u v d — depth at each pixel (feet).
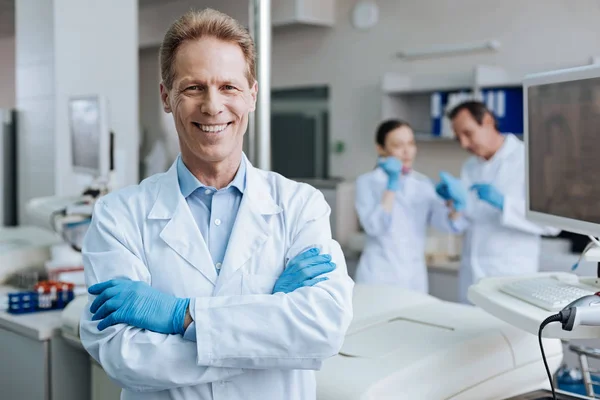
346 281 3.80
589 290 4.59
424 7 16.66
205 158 3.74
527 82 5.17
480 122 10.44
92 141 9.00
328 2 18.48
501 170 10.53
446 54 16.26
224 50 3.61
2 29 12.18
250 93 3.83
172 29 3.70
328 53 18.90
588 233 4.51
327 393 4.08
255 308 3.51
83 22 11.19
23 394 7.35
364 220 12.07
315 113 19.36
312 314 3.53
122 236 3.86
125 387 3.66
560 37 14.23
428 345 4.61
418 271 12.10
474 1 15.66
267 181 4.24
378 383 4.06
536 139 5.10
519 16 14.88
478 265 10.53
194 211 4.01
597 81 4.34
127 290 3.59
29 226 11.10
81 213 8.86
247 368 3.58
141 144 17.52
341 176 18.88
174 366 3.49
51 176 11.46
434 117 15.66
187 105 3.62
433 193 11.85
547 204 5.00
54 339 7.10
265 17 6.84
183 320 3.54
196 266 3.80
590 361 6.75
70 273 8.52
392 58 17.46
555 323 3.96
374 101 17.93
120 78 11.33
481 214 10.54
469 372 4.55
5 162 12.37
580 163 4.57
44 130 11.57
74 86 11.25
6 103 12.38
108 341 3.58
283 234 4.00
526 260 10.28
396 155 11.99
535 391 4.62
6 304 7.98
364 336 4.87
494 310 4.58
